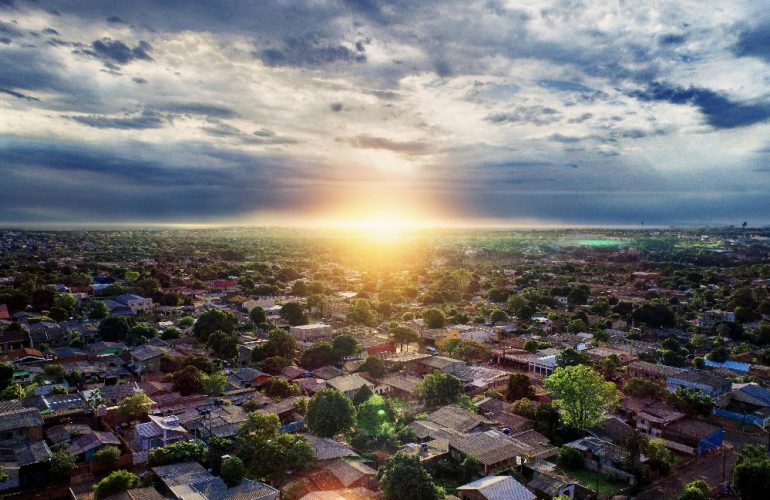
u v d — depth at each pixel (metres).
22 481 69.00
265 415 79.31
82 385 109.00
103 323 151.25
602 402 88.81
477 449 78.44
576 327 177.38
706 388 110.06
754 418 100.50
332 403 84.50
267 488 65.94
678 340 168.12
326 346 129.12
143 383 107.38
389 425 89.06
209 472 70.88
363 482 70.31
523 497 66.25
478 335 160.12
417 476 64.19
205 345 143.12
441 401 104.12
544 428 91.12
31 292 187.75
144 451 77.94
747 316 194.88
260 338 156.25
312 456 73.31
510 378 109.38
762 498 67.06
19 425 76.31
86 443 76.75
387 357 134.88
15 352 126.06
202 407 95.12
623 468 77.00
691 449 86.56
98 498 63.50
